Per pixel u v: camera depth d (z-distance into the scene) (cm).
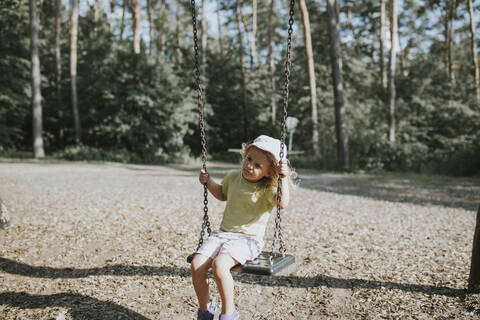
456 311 338
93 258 479
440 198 1080
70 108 2867
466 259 488
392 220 751
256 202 301
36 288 390
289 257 309
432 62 3147
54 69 3172
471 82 3103
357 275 433
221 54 3572
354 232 640
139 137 2602
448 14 3759
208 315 295
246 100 3397
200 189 1157
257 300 375
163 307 355
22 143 3319
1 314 334
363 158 2134
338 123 2052
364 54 4188
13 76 2491
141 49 2823
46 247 511
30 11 2198
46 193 938
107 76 2575
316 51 3175
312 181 1541
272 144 297
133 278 418
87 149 2489
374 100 3022
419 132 2802
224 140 3566
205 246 290
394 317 331
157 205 839
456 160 1909
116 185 1184
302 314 345
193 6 343
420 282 407
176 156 2695
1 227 580
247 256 287
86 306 352
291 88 3031
